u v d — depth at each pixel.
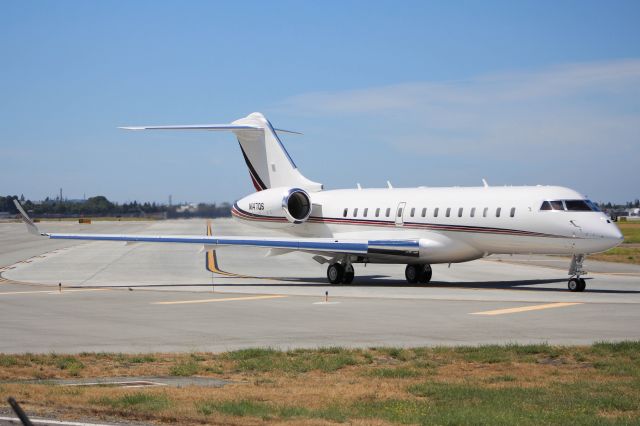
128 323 26.16
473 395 15.17
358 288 38.75
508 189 38.81
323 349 20.80
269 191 46.78
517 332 24.05
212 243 39.91
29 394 14.96
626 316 27.53
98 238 39.31
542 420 13.12
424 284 41.31
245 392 15.51
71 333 24.08
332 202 45.78
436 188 42.19
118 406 13.92
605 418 13.35
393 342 22.36
